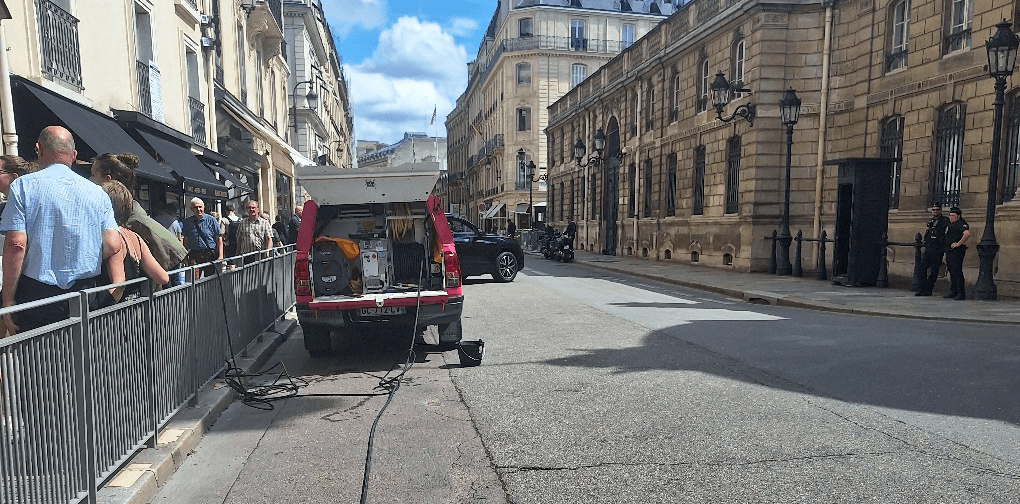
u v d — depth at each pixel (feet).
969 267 36.29
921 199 40.22
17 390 8.13
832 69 48.49
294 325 27.99
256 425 14.74
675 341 23.09
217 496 10.87
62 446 9.25
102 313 10.44
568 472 11.48
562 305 33.91
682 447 12.51
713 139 57.93
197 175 35.86
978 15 35.96
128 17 34.14
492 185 175.52
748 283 42.55
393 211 23.99
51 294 10.80
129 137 29.99
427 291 21.42
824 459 11.75
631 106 78.43
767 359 19.85
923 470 11.15
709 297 37.96
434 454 12.55
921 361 18.94
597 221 90.02
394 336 25.62
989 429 13.14
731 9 53.26
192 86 47.16
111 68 31.89
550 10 155.33
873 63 44.68
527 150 154.20
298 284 20.70
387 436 13.69
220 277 17.95
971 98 36.27
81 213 11.00
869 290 37.63
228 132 57.41
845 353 20.34
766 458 11.86
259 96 72.64
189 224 28.76
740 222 52.75
